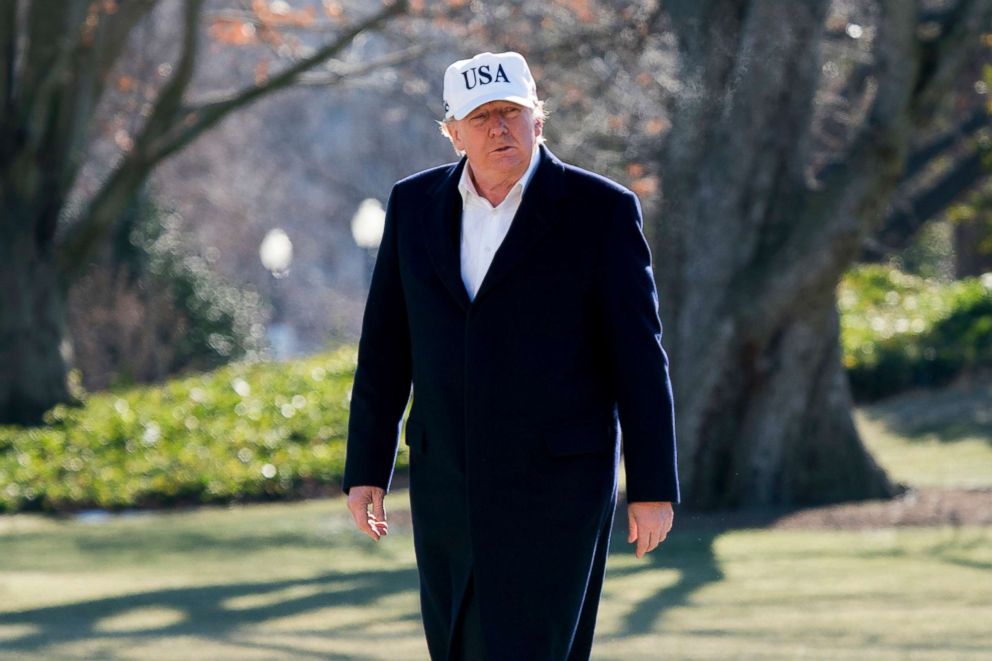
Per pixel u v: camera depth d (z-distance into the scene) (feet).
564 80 172.65
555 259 40.45
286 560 121.39
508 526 40.34
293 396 221.25
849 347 241.76
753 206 131.34
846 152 129.80
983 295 255.91
